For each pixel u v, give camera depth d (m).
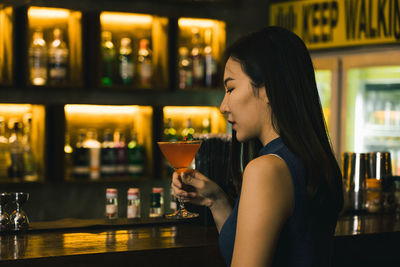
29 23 3.57
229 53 1.19
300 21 4.02
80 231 1.82
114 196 2.17
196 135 2.01
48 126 3.46
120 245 1.58
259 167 1.05
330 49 3.89
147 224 1.96
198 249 1.61
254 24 4.24
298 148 1.08
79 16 3.55
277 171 1.05
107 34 3.71
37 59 3.49
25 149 3.50
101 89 3.58
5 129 3.54
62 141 3.45
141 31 3.89
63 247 1.53
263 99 1.15
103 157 3.65
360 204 2.36
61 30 3.65
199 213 1.98
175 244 1.61
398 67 3.59
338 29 3.81
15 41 3.35
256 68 1.13
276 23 4.18
